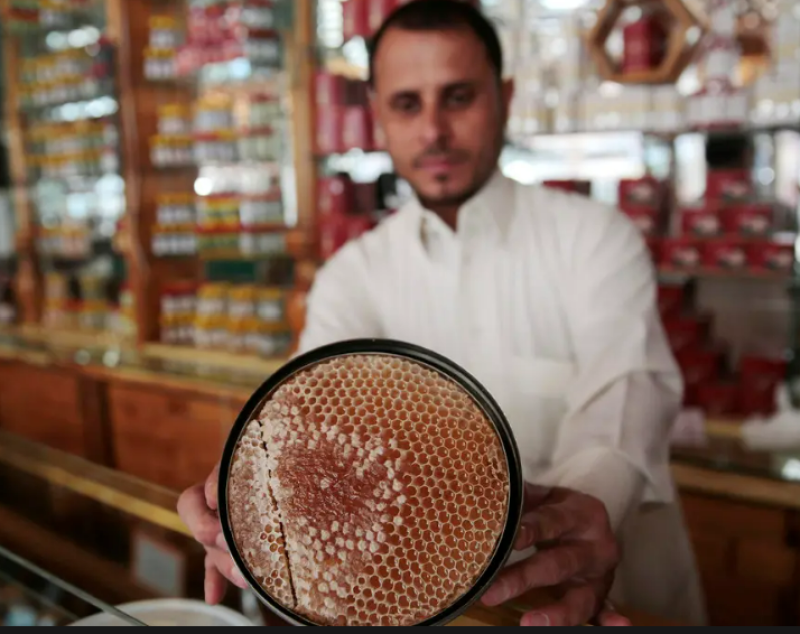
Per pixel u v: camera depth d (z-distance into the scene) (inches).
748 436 74.3
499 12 90.2
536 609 21.8
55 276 141.7
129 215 119.2
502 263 46.4
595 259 44.6
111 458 40.8
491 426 17.8
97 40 130.5
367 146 97.8
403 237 49.4
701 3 81.4
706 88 82.0
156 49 117.4
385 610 17.1
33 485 39.0
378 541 17.2
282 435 18.0
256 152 110.4
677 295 85.0
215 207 116.3
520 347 45.0
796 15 76.4
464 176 44.5
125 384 96.6
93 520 34.4
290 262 113.1
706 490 69.7
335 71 103.1
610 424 35.9
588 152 94.3
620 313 42.2
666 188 89.7
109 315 131.0
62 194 144.4
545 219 47.1
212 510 21.1
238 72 111.5
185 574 29.3
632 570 43.7
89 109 131.6
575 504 24.0
